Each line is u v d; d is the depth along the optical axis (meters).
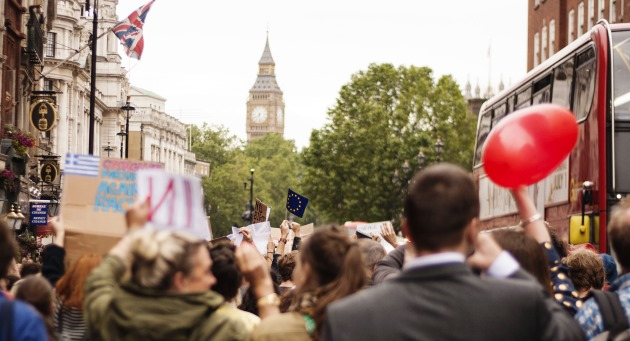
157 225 5.56
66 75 90.62
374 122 84.31
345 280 6.00
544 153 6.05
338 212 83.50
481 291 4.70
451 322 4.63
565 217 18.81
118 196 7.16
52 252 7.14
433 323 4.64
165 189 5.57
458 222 4.80
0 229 6.04
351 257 6.07
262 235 14.81
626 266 6.26
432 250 4.82
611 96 17.19
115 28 46.16
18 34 41.25
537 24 64.81
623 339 6.05
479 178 25.91
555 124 6.06
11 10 40.53
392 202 82.19
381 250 9.19
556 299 6.32
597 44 17.47
